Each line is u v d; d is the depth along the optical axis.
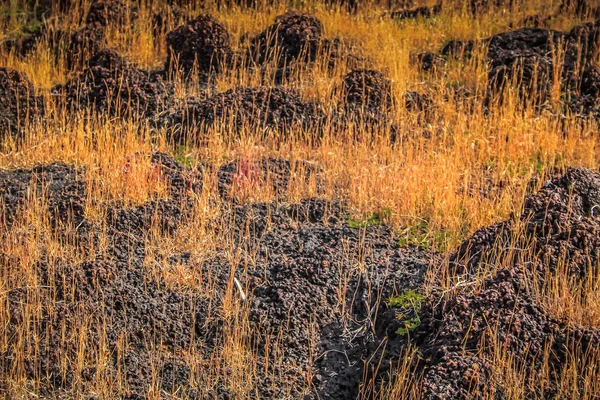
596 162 13.25
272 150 13.48
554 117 14.80
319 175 12.48
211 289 9.62
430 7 20.33
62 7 19.70
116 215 10.99
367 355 8.85
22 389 8.29
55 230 10.61
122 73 14.94
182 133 13.96
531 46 17.19
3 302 9.16
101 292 9.38
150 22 18.50
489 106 15.16
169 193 11.62
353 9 20.31
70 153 12.84
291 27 17.12
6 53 17.70
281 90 14.60
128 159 12.20
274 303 9.39
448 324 8.48
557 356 8.04
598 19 17.73
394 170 12.25
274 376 8.55
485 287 9.01
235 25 18.89
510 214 10.81
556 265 9.21
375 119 14.34
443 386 7.63
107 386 8.36
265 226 11.01
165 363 8.67
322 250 10.28
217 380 8.44
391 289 9.59
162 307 9.36
